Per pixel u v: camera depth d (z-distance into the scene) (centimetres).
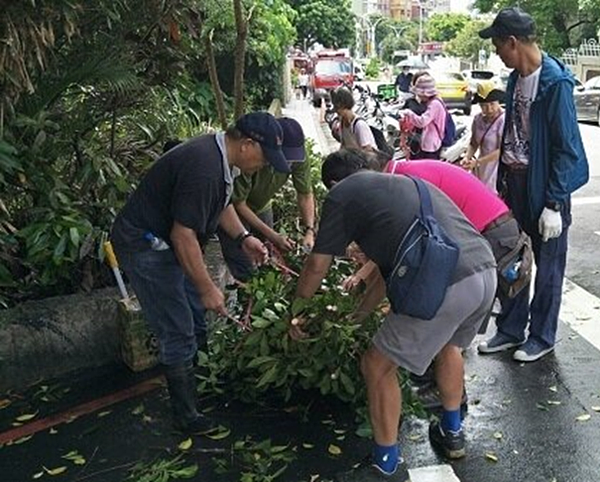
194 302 396
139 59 511
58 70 448
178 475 314
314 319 338
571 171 387
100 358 428
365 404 352
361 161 311
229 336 381
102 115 499
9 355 400
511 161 415
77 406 381
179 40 520
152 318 336
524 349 423
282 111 1870
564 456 326
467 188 361
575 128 386
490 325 481
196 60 696
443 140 771
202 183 299
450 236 274
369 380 292
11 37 366
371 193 273
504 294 381
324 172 316
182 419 346
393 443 301
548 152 391
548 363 419
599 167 1087
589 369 411
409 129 777
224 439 344
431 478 309
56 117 472
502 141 422
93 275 458
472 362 423
